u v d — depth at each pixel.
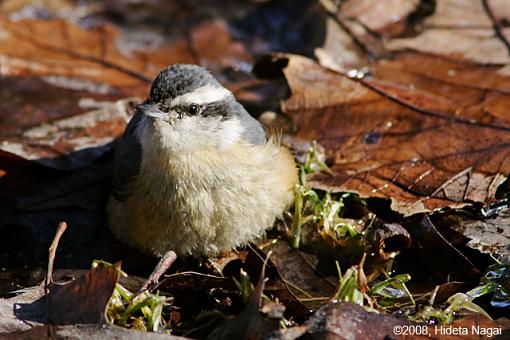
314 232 8.42
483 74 10.92
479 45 11.54
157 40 13.72
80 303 6.61
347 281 7.00
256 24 13.98
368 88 10.23
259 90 12.01
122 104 11.07
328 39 12.48
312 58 12.60
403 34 12.28
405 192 8.69
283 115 10.29
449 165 8.96
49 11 14.48
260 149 8.42
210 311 7.15
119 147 8.96
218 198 8.03
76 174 9.77
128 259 8.52
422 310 7.24
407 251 8.12
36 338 6.40
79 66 12.59
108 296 6.53
